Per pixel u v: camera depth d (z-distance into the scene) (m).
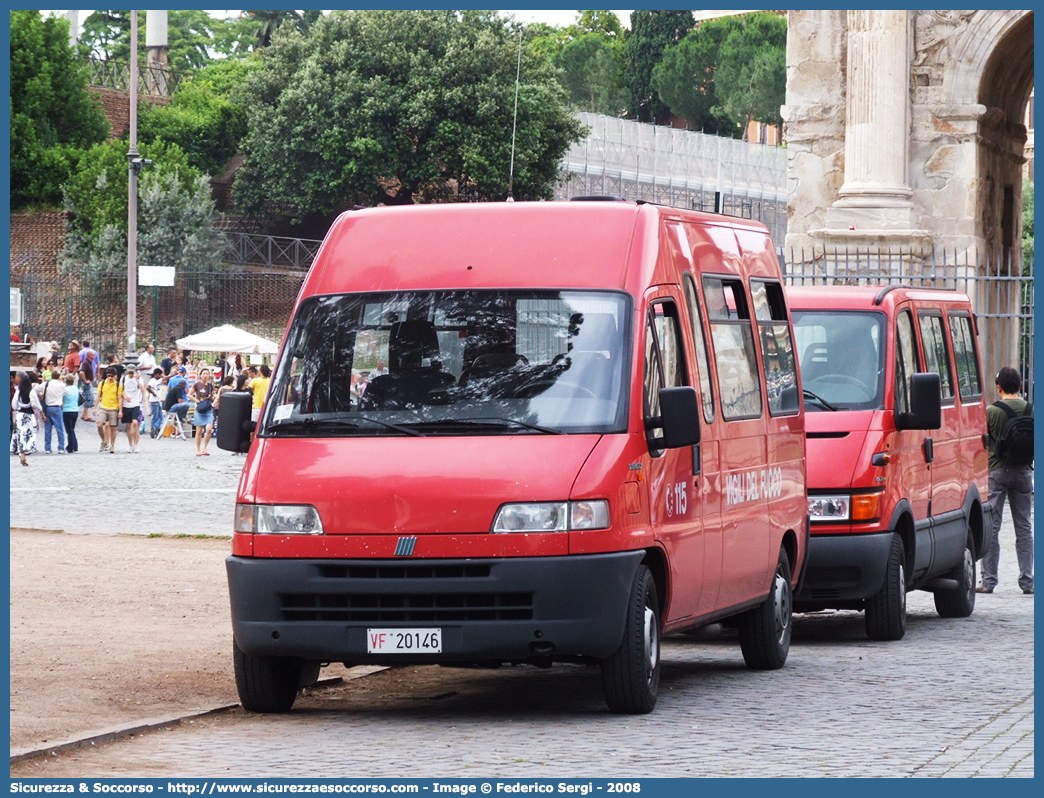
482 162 77.88
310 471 10.30
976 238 36.03
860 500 14.98
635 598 10.33
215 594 17.05
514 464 10.11
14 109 79.06
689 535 11.21
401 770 8.62
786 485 13.70
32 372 41.09
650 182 86.81
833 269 35.97
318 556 10.09
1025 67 38.38
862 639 15.50
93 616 15.24
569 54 139.62
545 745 9.44
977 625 16.81
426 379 10.72
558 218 11.29
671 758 8.98
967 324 19.23
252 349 57.22
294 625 10.12
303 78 80.69
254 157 82.31
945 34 36.06
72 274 66.50
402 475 10.12
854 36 36.06
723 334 12.39
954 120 36.00
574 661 10.45
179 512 27.08
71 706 10.68
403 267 11.24
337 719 10.61
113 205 73.88
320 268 11.45
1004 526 27.98
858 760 8.96
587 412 10.44
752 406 12.89
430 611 10.00
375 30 80.88
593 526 10.02
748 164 91.94
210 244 74.44
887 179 35.81
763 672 13.01
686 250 11.90
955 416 17.92
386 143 79.56
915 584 16.72
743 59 134.25
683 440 10.35
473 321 10.89
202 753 9.21
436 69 78.81
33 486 31.72
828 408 15.54
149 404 50.00
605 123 85.44
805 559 14.30
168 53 117.31
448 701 11.52
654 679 10.73
